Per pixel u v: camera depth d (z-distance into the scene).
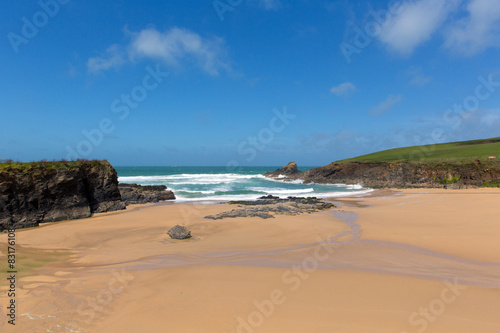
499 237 12.55
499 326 5.37
